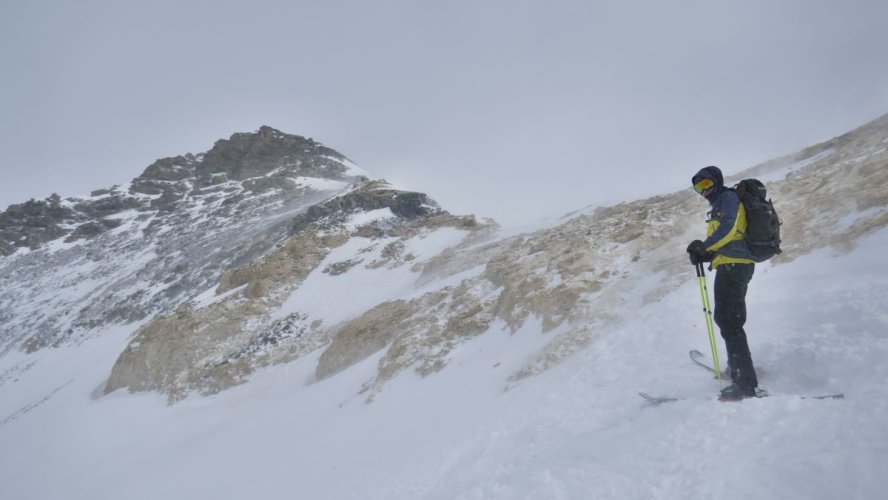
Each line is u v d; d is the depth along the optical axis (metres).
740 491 4.08
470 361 17.81
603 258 17.56
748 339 7.14
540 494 5.39
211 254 104.38
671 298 10.73
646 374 7.76
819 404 4.80
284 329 41.72
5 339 101.25
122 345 74.75
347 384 24.42
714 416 5.31
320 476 14.06
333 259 54.38
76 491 30.09
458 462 8.95
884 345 5.53
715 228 5.72
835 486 3.71
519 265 23.52
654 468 4.95
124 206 175.50
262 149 187.38
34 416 51.66
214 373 38.94
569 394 8.66
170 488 22.86
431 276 40.22
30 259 147.75
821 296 7.43
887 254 7.75
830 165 17.38
